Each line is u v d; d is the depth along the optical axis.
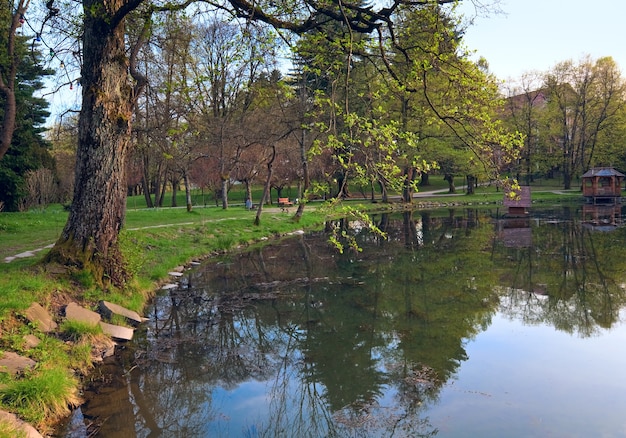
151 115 21.25
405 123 34.31
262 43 9.41
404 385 6.52
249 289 12.26
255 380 6.93
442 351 7.77
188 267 15.38
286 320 9.60
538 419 5.52
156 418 5.80
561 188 54.22
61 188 36.62
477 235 22.47
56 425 5.42
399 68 10.63
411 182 6.36
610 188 39.97
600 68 48.38
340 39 8.45
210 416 5.88
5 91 11.46
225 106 30.84
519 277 13.27
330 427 5.53
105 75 9.52
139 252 11.75
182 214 26.53
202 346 8.19
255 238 21.81
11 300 7.25
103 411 5.84
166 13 10.32
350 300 11.02
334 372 7.09
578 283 12.43
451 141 38.81
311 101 23.38
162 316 9.87
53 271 9.03
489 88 7.88
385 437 5.23
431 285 12.41
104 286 9.62
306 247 19.75
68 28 12.45
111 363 7.31
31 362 6.17
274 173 38.97
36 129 35.72
